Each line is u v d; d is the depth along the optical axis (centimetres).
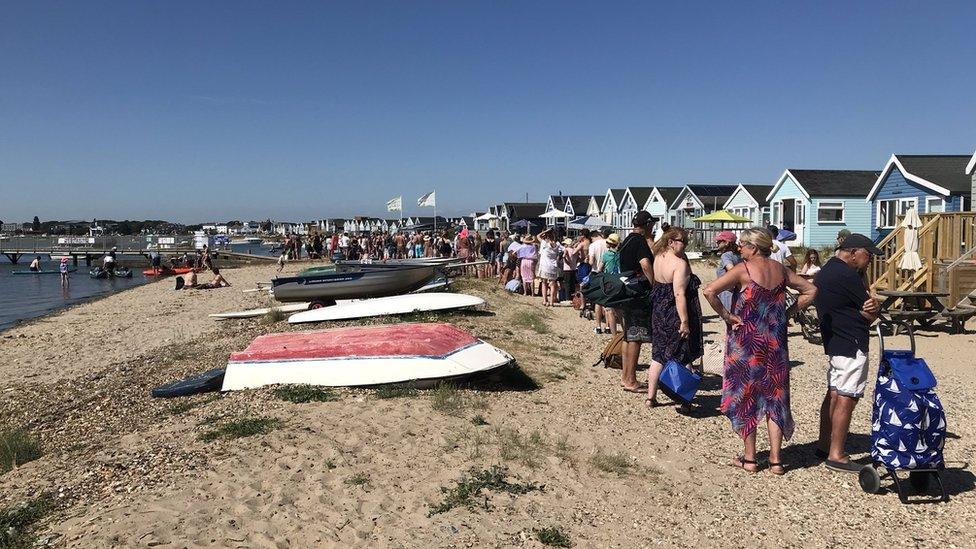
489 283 2122
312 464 544
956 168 2961
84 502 484
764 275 564
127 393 962
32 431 794
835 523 484
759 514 496
